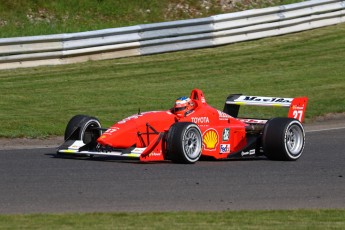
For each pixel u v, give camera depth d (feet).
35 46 256.93
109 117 202.90
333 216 101.45
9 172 131.75
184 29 286.66
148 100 226.17
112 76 254.47
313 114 221.05
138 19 314.35
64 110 208.23
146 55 279.90
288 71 269.23
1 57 251.39
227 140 151.74
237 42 298.56
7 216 97.45
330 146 174.81
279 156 151.33
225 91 241.76
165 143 142.82
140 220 95.96
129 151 139.23
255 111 222.69
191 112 148.36
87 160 146.20
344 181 131.03
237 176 132.77
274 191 120.88
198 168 139.54
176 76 258.37
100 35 269.44
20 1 305.53
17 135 178.81
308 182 129.39
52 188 118.32
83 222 94.17
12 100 217.97
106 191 116.78
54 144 173.06
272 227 93.45
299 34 311.88
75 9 311.47
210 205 109.19
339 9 326.24
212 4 329.11
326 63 280.10
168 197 113.70
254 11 300.40
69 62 265.13
